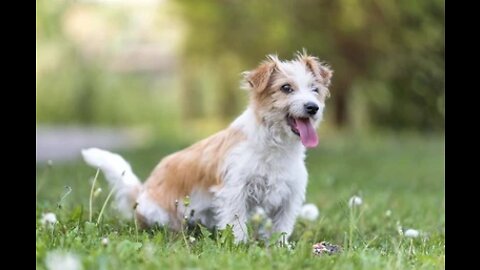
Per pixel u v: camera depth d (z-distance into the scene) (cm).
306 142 661
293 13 2498
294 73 688
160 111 4522
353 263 519
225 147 682
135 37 4269
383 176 1460
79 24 4112
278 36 2530
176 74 4528
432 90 2731
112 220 739
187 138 2838
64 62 4106
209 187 689
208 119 4169
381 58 2616
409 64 2625
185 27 3073
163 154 2000
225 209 666
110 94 4394
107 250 516
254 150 668
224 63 3158
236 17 2723
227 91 3897
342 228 774
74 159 2033
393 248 626
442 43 2530
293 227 725
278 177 675
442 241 671
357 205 865
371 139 2550
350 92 2838
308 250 523
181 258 508
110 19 4169
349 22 2484
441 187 1294
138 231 676
